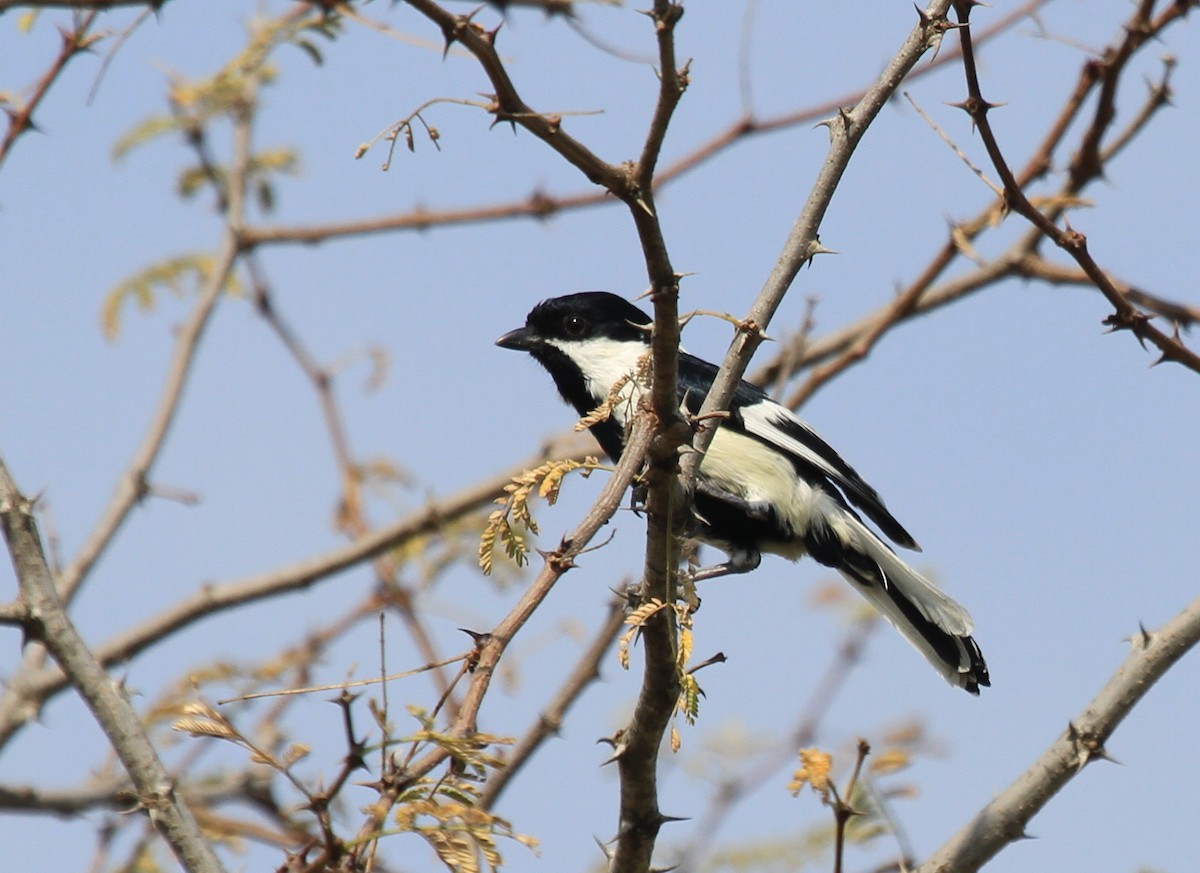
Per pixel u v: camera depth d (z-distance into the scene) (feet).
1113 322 33.19
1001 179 31.86
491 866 19.58
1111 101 39.24
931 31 26.20
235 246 44.60
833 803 24.31
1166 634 27.76
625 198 20.21
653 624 22.49
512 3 26.22
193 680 27.35
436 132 20.04
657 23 19.17
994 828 27.43
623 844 24.11
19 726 33.71
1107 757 27.30
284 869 19.98
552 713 33.55
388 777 20.01
